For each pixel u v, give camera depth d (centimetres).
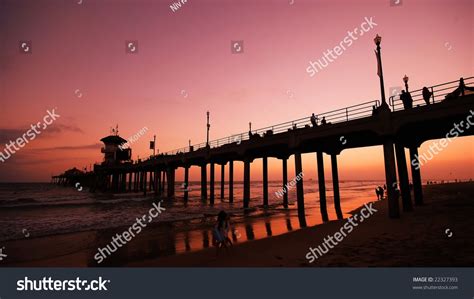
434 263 826
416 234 1204
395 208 1647
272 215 2688
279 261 1001
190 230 1977
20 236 1884
